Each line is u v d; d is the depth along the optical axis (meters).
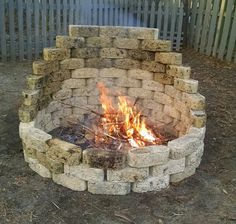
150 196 3.52
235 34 7.83
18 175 3.78
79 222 3.16
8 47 8.04
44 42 8.25
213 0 8.29
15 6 7.73
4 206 3.33
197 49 8.91
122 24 9.00
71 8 8.32
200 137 3.84
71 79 4.80
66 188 3.59
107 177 3.44
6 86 6.49
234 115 5.57
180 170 3.68
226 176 3.94
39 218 3.20
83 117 5.05
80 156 3.41
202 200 3.51
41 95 4.30
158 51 4.63
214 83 6.97
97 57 4.85
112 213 3.28
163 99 4.79
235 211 3.38
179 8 8.82
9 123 5.01
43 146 3.58
